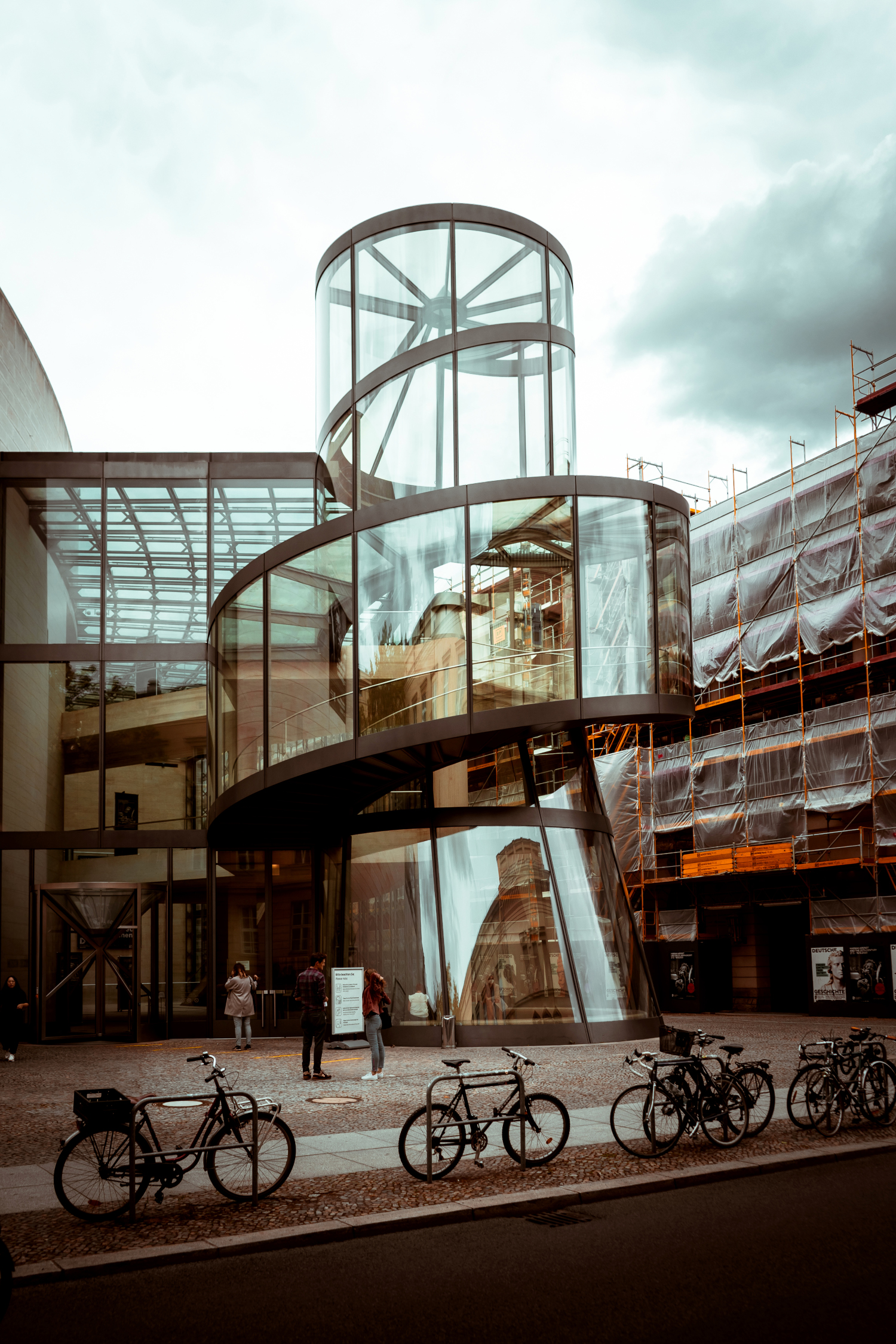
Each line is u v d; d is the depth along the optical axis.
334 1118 11.40
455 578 19.33
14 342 28.41
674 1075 9.77
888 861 28.67
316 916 23.50
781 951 33.78
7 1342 5.32
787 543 33.78
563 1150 9.66
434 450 21.23
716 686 36.94
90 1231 7.23
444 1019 18.92
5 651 25.20
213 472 26.28
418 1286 6.10
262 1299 5.93
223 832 24.19
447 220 22.41
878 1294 5.78
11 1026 18.34
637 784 36.75
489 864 20.20
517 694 18.62
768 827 32.44
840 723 30.86
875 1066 11.20
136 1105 7.71
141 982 23.56
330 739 20.34
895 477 30.30
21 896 24.19
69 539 25.83
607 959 20.17
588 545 19.09
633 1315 5.52
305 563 21.48
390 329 22.45
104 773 24.86
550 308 22.48
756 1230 7.14
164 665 25.58
